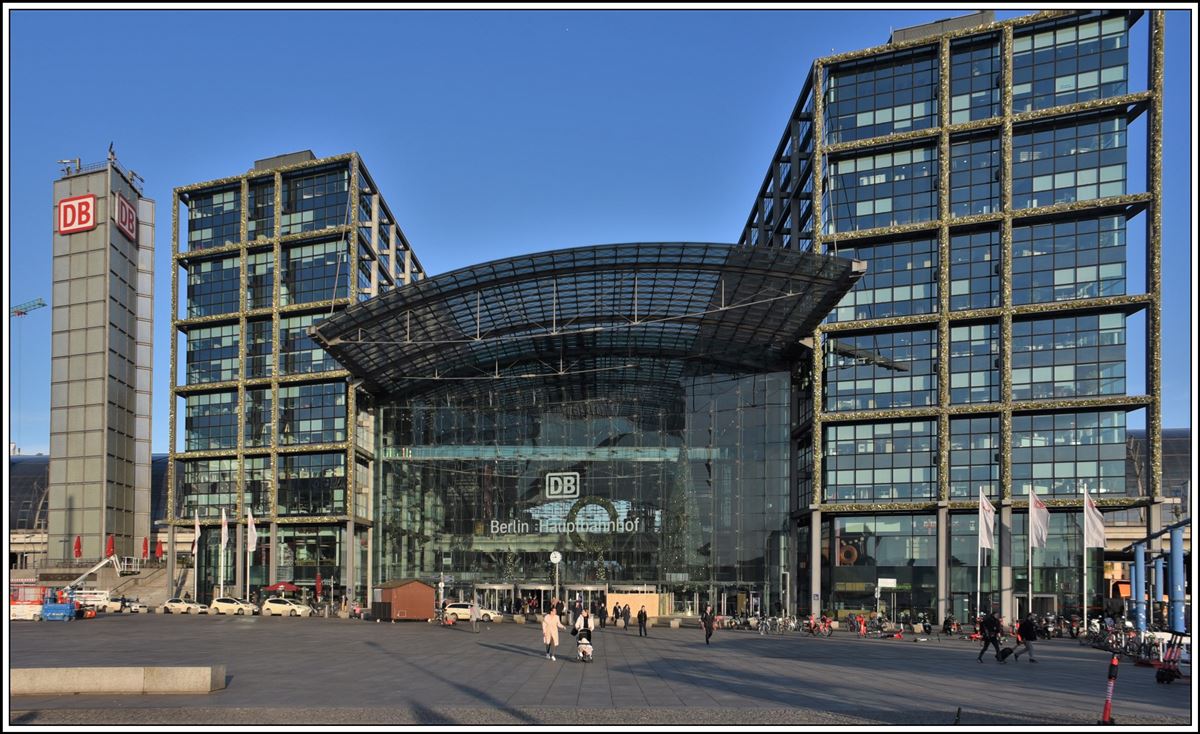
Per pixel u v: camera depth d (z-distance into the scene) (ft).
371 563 244.63
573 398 244.63
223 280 257.55
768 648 122.01
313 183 252.01
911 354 204.54
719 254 183.52
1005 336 195.52
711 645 128.47
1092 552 189.37
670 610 226.58
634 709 58.49
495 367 249.96
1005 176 198.29
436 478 247.09
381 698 63.57
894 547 200.64
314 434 244.42
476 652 108.68
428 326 220.23
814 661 99.50
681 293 206.39
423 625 177.68
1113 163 193.77
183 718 52.95
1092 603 187.73
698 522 230.68
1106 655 112.37
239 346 252.83
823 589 208.03
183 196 262.88
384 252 275.80
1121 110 193.88
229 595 241.76
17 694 61.77
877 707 60.13
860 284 209.26
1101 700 64.64
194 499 252.42
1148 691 70.74
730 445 232.53
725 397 235.40
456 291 198.80
